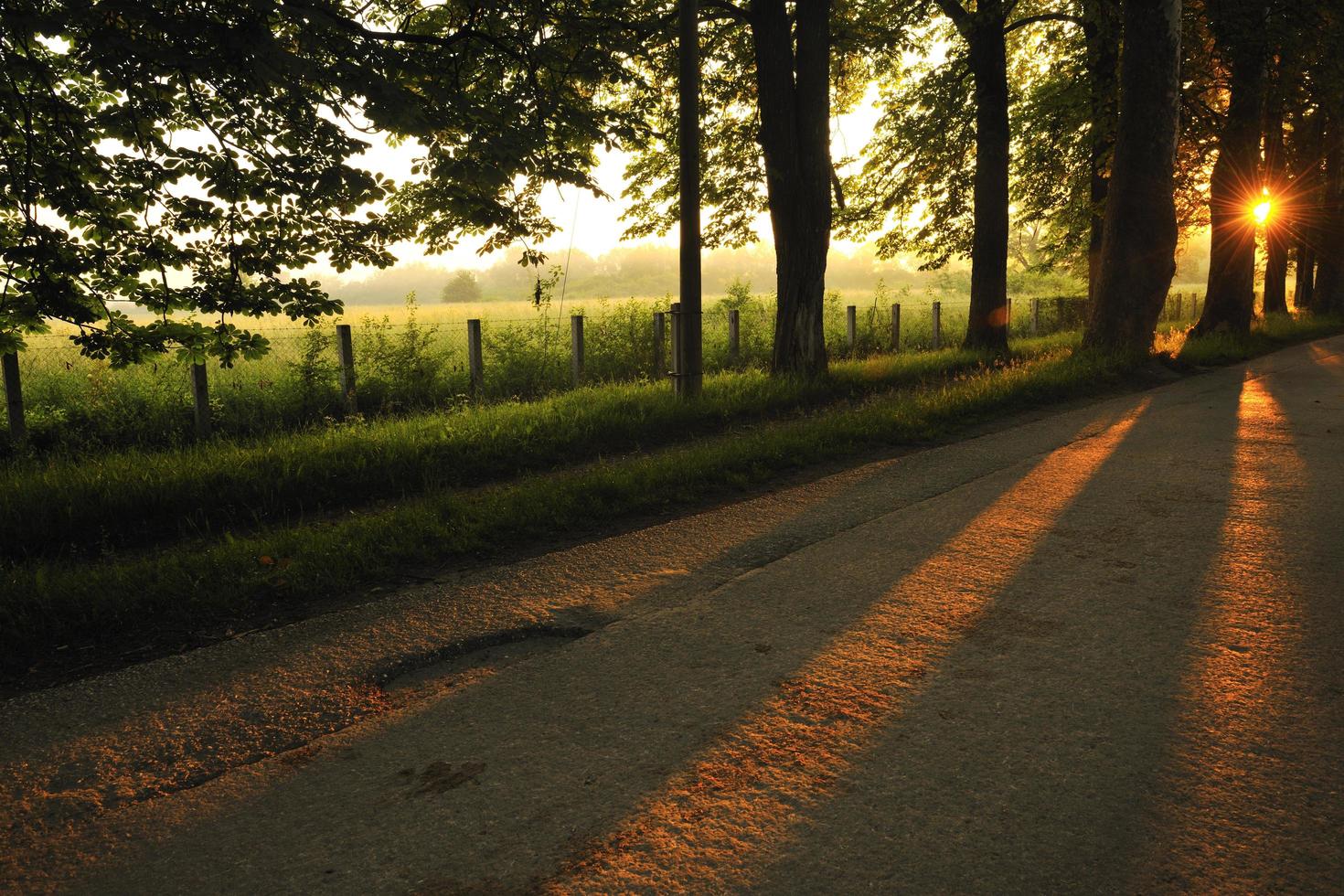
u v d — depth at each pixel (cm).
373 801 251
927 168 2256
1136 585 416
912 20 1683
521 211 757
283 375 1316
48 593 426
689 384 1067
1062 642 349
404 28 841
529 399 1295
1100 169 1941
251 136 641
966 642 352
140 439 955
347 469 721
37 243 639
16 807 255
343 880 214
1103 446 784
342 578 460
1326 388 1189
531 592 432
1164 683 310
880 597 408
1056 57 2369
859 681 318
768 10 1216
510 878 212
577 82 884
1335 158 2889
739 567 465
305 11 532
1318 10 1791
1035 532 512
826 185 1253
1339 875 205
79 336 695
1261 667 322
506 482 748
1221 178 1991
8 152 638
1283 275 3058
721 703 304
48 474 673
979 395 1083
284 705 318
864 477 682
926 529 525
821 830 228
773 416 1059
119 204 661
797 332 1274
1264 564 443
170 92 584
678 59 1127
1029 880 206
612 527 574
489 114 662
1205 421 917
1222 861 211
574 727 290
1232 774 250
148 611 425
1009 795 241
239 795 258
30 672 365
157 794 261
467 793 253
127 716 313
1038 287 5194
